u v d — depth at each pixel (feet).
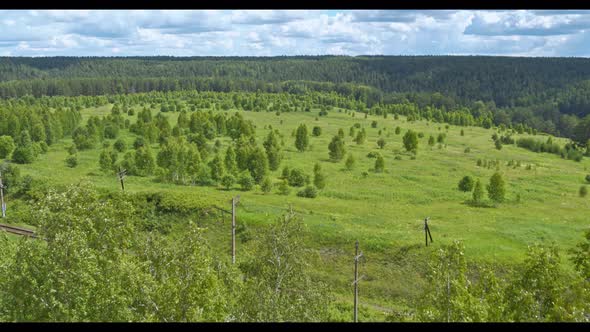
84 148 332.19
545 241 175.94
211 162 271.08
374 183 273.33
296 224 106.52
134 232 101.14
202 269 81.97
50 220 86.48
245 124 387.55
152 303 79.30
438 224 194.29
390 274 155.53
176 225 197.06
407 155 356.18
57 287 78.48
